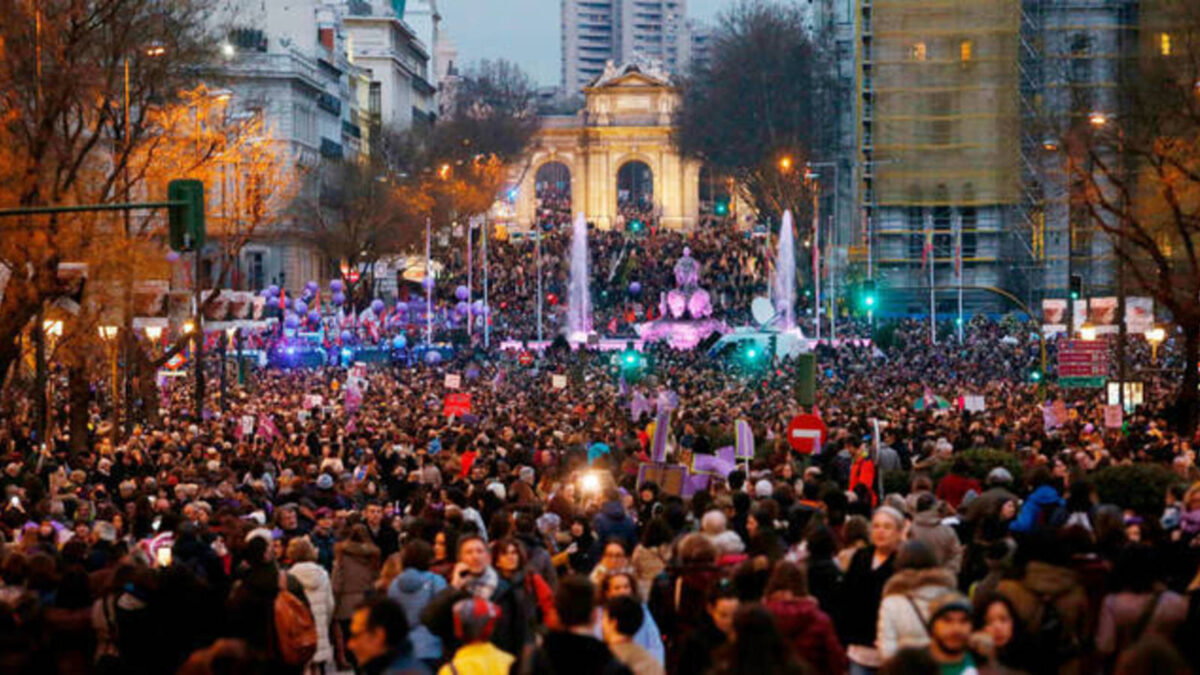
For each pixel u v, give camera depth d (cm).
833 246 15738
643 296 16625
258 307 7194
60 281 5291
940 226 13738
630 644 1689
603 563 2038
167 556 2592
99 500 3609
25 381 6806
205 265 10019
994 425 5384
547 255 17588
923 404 6431
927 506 2392
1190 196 7669
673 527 2434
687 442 4562
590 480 3058
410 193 16888
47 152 5588
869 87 14812
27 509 3256
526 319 15350
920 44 13212
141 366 6612
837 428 4666
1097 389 7656
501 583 2014
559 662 1579
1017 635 1647
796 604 1756
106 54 5916
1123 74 9381
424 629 1847
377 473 4066
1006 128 12912
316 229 15888
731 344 11475
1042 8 12775
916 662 1349
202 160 7138
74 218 5494
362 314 12875
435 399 7225
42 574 2153
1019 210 13062
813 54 17875
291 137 15788
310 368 10506
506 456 4009
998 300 13750
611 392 7769
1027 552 1870
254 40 16188
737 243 17588
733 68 18100
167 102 7475
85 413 5888
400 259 17950
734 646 1422
